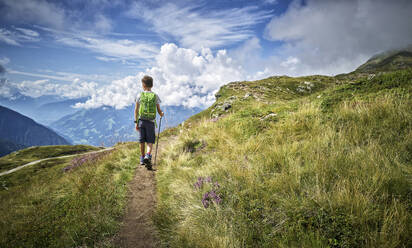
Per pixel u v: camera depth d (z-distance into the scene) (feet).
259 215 8.68
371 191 7.88
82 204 13.01
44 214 13.71
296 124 17.66
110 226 10.78
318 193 8.24
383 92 18.17
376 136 12.37
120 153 26.63
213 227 8.91
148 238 10.07
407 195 7.64
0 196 33.78
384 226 6.28
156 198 13.84
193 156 19.72
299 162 11.61
